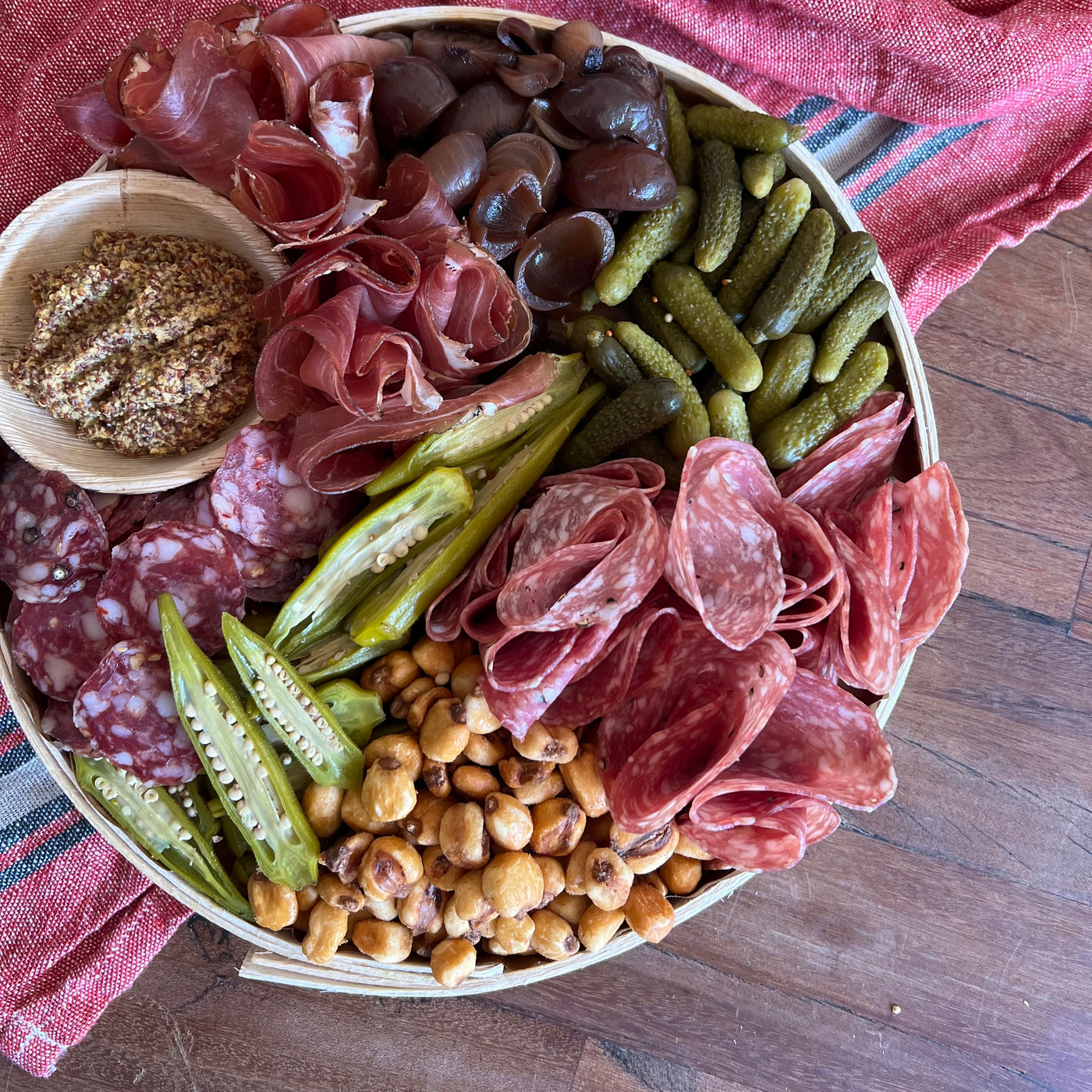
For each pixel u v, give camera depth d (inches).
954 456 19.7
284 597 16.6
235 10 15.6
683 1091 19.3
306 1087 18.7
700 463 15.0
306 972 16.3
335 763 15.6
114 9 17.4
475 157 15.3
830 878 19.6
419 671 16.2
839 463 15.9
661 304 16.5
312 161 14.6
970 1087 19.6
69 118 15.2
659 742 15.1
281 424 15.8
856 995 19.5
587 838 16.2
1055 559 19.8
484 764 15.8
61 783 15.8
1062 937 19.8
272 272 16.0
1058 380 19.8
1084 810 19.9
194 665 15.0
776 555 14.9
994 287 19.8
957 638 19.7
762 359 16.5
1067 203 19.1
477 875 15.6
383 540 15.9
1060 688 19.9
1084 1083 19.8
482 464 16.5
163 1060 18.5
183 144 14.9
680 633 15.6
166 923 17.9
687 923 19.4
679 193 16.2
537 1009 19.1
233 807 15.5
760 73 18.6
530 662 15.5
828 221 16.0
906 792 19.7
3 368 15.6
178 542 15.3
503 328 15.6
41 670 15.7
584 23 15.7
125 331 15.3
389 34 16.4
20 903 17.6
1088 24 18.1
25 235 15.4
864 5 17.8
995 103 18.4
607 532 15.4
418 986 16.5
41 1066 17.7
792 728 15.6
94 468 15.7
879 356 16.2
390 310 15.2
